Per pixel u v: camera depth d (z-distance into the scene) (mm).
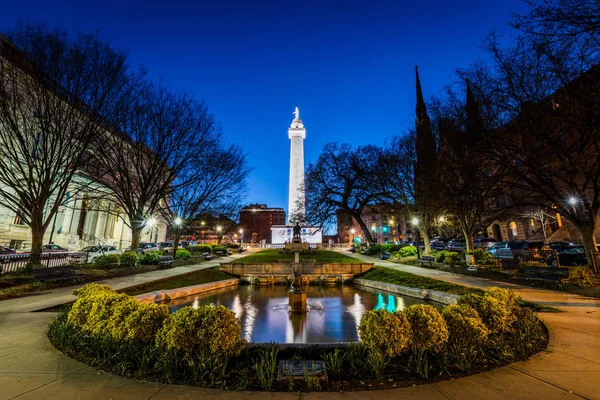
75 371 4703
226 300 13742
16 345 5914
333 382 4383
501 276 16062
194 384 4301
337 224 49281
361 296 14844
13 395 3908
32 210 16359
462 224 24562
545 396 3930
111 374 4605
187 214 30875
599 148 14000
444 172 20703
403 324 5031
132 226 23609
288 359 5059
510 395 3969
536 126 14258
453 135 19016
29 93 15523
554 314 8445
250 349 5375
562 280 13320
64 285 13875
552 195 17094
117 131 20219
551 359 5191
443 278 16672
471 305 6363
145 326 5340
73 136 17094
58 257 18281
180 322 4910
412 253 31438
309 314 10930
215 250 40812
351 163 43812
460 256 23266
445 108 19109
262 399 3898
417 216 30516
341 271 21344
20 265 16094
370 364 4742
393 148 31547
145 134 22094
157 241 63000
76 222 38188
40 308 9414
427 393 4047
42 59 15133
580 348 5711
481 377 4523
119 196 24250
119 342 5273
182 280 17078
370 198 42375
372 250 38750
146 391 4074
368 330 5055
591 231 14773
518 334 6129
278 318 10320
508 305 6543
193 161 25359
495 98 15539
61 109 16297
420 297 13359
